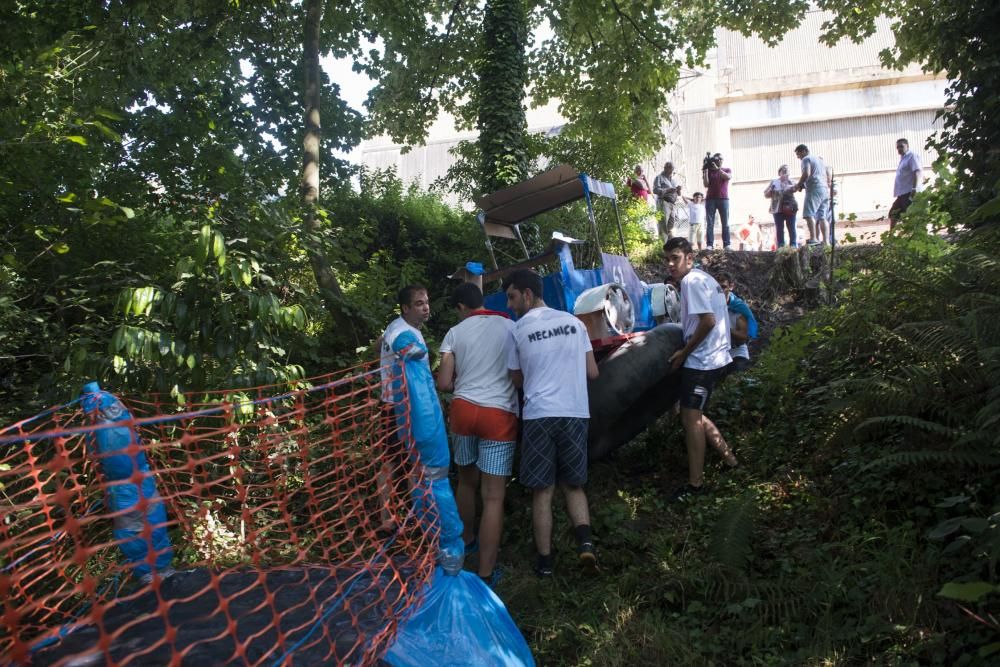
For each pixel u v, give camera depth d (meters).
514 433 4.55
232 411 3.96
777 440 5.31
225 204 6.18
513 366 4.54
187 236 5.92
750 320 5.92
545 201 8.02
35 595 3.14
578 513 4.36
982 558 3.39
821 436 5.05
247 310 5.32
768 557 4.20
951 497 3.80
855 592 3.59
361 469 3.76
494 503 4.43
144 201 6.50
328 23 12.12
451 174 13.26
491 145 11.40
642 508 5.00
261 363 5.19
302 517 4.55
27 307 5.82
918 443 4.20
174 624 2.84
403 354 3.78
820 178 11.52
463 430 4.52
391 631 3.11
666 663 3.59
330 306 7.49
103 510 3.84
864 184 27.25
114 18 8.23
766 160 28.16
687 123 25.47
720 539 4.12
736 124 28.25
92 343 5.37
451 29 14.09
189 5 9.90
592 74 13.63
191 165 6.76
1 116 5.84
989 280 4.67
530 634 3.97
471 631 3.37
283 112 12.09
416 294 4.81
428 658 3.09
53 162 5.82
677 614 3.90
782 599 3.72
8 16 6.50
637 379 5.15
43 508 3.24
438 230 12.27
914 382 4.30
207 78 10.84
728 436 5.66
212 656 2.60
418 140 15.20
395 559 3.78
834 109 27.77
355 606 3.21
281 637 2.62
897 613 3.38
